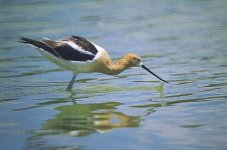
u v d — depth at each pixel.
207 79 15.72
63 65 15.59
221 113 12.53
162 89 15.11
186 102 13.65
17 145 11.02
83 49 15.51
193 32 22.25
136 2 29.45
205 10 26.69
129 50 19.92
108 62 15.88
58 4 29.48
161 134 11.38
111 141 11.11
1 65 18.73
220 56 18.38
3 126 12.30
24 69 18.11
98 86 15.90
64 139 11.33
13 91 15.45
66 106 13.84
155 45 20.48
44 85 16.11
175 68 17.25
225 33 21.72
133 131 11.66
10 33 23.69
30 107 13.81
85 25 24.34
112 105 13.79
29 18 26.45
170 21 24.53
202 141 10.84
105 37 22.03
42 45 15.40
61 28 23.98
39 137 11.50
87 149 10.71
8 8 29.11
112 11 27.17
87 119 12.65
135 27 23.62
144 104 13.73
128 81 16.31
